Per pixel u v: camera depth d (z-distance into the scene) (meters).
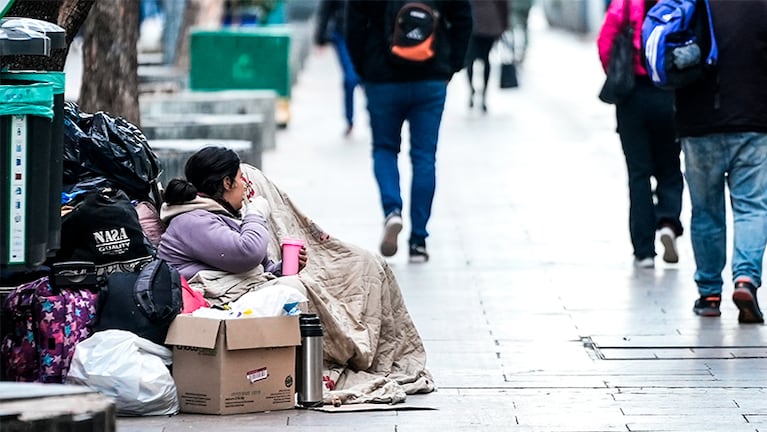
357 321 15.82
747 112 18.86
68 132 15.34
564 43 92.19
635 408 14.84
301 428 13.73
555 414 14.56
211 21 50.56
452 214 29.27
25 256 12.47
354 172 35.44
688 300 20.81
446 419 14.33
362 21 23.69
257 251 15.43
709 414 14.55
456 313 20.03
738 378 16.19
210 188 15.92
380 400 14.95
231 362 14.16
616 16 22.16
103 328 14.14
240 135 32.00
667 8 18.95
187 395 14.26
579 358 17.30
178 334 14.22
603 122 46.28
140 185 15.67
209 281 15.37
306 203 30.28
